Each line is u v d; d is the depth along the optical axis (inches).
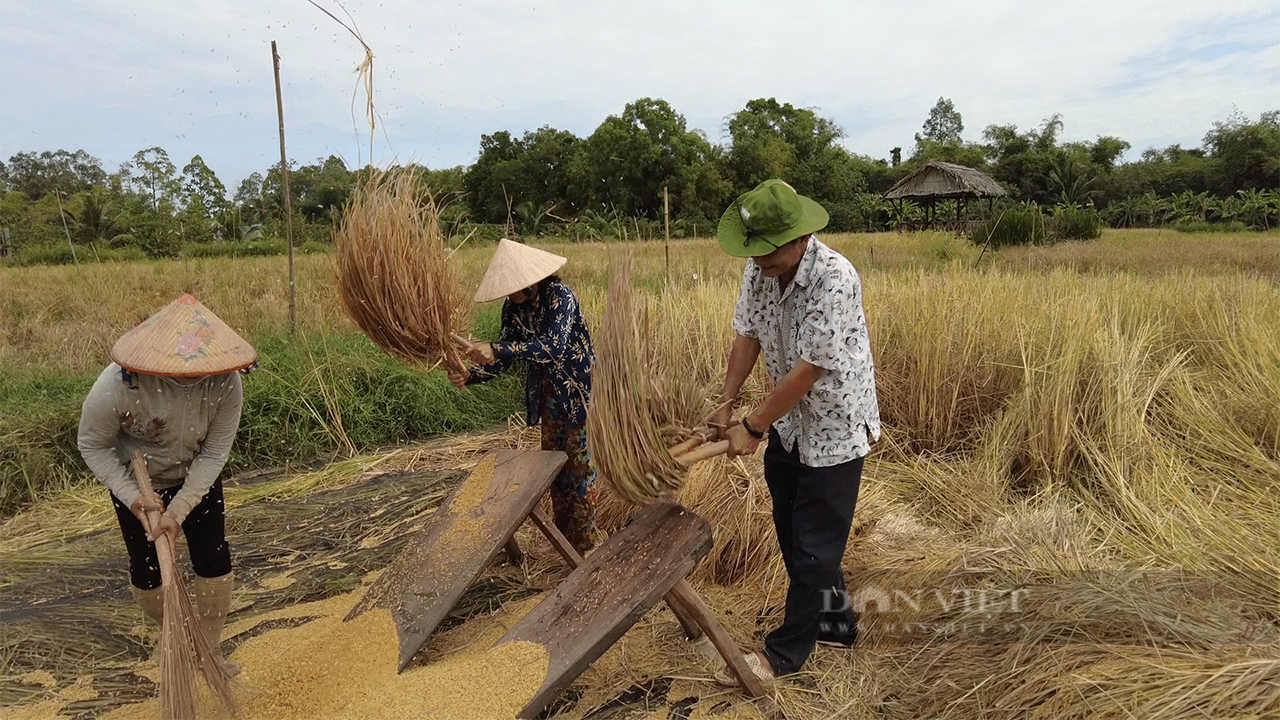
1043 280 300.2
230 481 199.5
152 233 793.6
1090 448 160.9
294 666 104.7
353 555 150.3
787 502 108.5
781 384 91.6
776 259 90.0
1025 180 1988.2
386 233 112.3
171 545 93.1
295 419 222.5
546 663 91.6
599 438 91.0
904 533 137.7
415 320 113.0
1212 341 223.3
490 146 1577.3
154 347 93.3
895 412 196.5
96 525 168.9
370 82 111.8
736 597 125.8
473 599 129.9
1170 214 1768.0
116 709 102.0
